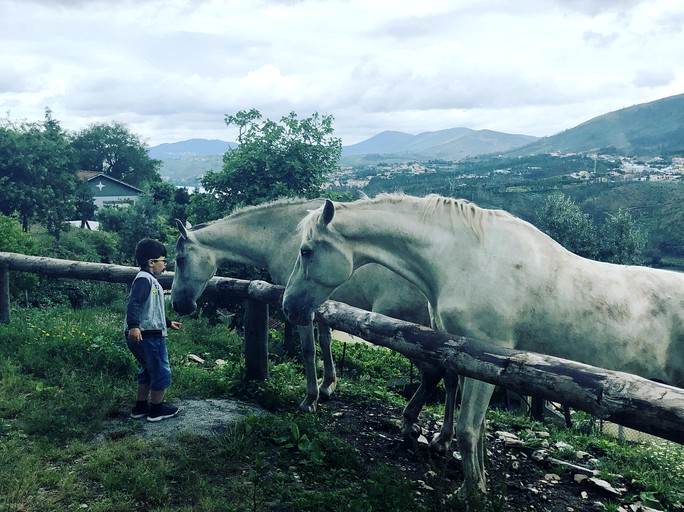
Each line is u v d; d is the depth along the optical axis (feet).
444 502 10.25
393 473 11.63
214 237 17.43
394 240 11.53
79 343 19.06
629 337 10.44
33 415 13.12
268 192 33.35
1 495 9.86
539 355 8.38
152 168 307.78
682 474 15.08
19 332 21.63
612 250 160.04
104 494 10.09
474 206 11.34
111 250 128.36
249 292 16.53
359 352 38.52
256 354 17.03
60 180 142.00
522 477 13.61
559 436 17.61
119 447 11.86
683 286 10.87
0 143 133.18
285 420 13.79
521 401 28.58
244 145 34.50
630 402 6.79
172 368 17.92
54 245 97.81
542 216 170.60
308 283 12.15
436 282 11.28
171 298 17.90
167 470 10.96
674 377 11.00
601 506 12.21
